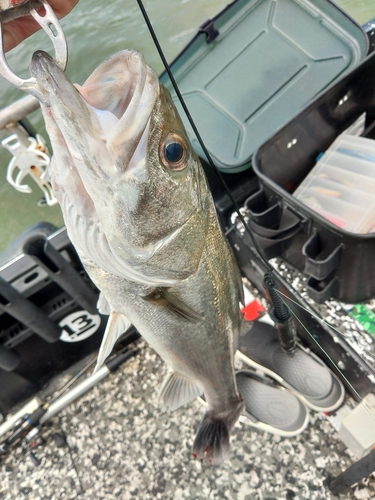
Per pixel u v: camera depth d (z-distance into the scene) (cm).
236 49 95
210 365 59
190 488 74
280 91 89
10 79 29
